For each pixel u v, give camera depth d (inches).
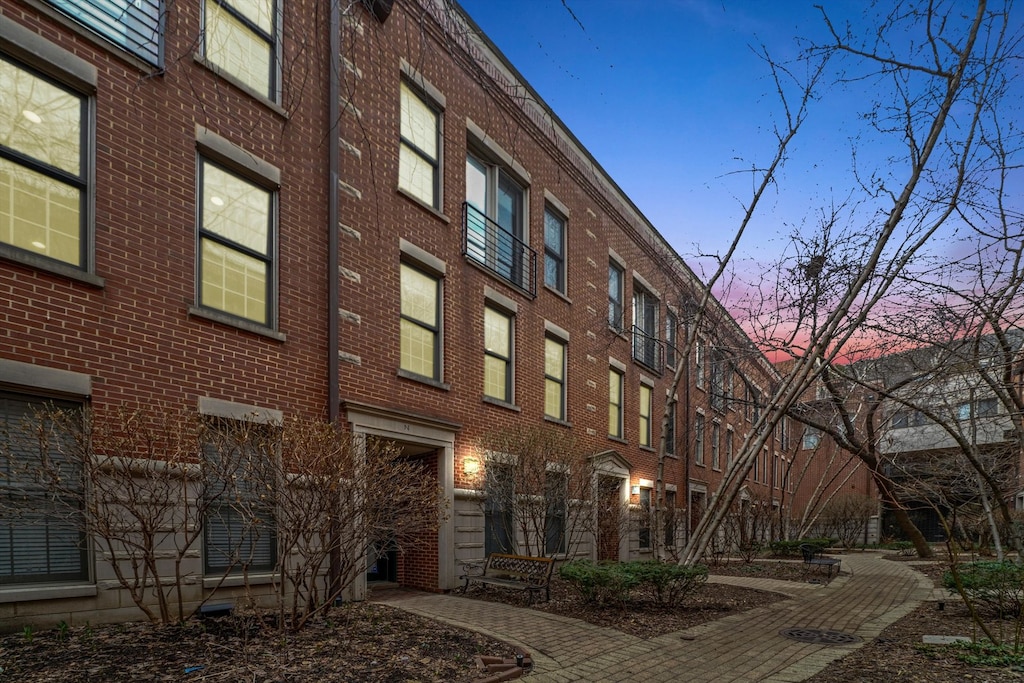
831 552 1122.7
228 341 315.6
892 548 1231.5
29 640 227.6
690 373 919.0
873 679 230.2
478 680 210.8
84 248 270.2
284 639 244.8
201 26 319.3
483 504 481.7
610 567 395.5
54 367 251.3
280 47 362.3
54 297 254.5
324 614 300.7
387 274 416.2
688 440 791.1
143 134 291.9
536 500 467.2
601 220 724.0
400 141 446.0
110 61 283.6
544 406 582.6
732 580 576.4
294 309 351.6
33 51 257.8
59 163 267.6
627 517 631.8
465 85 508.4
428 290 462.3
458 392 471.8
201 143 313.6
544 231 613.9
